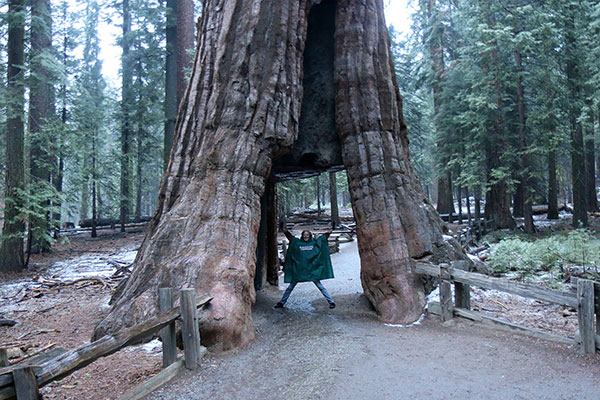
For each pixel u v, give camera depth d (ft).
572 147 62.75
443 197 95.66
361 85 27.68
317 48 30.42
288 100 25.57
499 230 64.39
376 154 26.89
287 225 94.53
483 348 17.70
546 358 16.22
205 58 26.43
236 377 15.08
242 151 23.88
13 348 20.12
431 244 25.54
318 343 18.89
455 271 21.81
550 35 54.54
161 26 71.97
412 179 28.50
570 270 32.78
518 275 33.40
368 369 15.60
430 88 85.46
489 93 61.21
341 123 27.99
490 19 59.62
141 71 84.53
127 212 100.17
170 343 15.85
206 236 21.80
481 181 65.36
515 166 67.77
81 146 57.31
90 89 95.04
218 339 17.79
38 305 31.30
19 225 45.55
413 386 14.03
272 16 25.58
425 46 81.97
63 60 68.64
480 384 14.07
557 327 21.70
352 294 31.32
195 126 25.43
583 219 62.69
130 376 16.28
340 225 88.99
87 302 31.96
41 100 54.44
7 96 44.52
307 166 31.12
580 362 15.64
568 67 58.95
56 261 53.36
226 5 26.50
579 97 58.08
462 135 70.69
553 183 77.56
